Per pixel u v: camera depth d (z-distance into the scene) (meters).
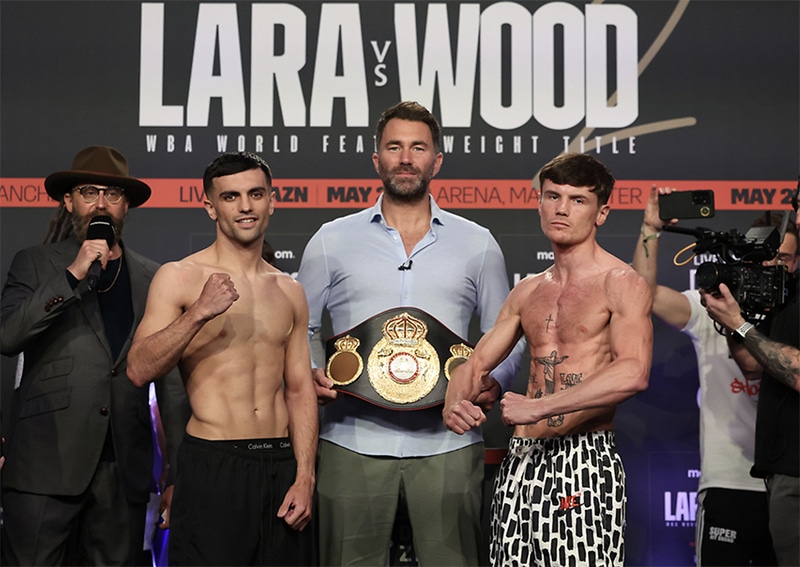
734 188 4.32
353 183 4.31
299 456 3.06
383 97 4.33
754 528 3.76
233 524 2.90
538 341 2.93
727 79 4.34
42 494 3.26
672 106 4.34
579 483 2.82
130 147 4.29
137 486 3.39
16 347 3.21
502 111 4.34
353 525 3.34
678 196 3.31
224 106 4.32
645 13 4.35
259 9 4.33
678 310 3.90
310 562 3.09
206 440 2.93
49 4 4.30
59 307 3.15
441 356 3.29
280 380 3.06
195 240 4.29
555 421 2.89
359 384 3.27
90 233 3.23
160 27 4.32
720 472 3.82
